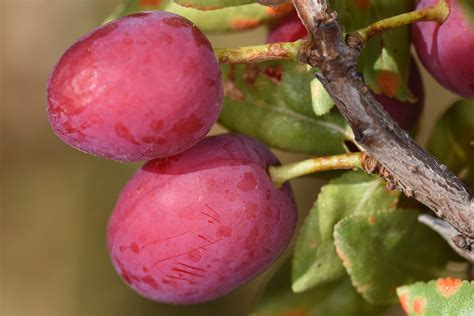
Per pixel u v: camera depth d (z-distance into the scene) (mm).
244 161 383
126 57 360
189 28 365
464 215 359
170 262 381
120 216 386
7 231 727
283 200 386
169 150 368
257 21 400
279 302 413
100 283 711
